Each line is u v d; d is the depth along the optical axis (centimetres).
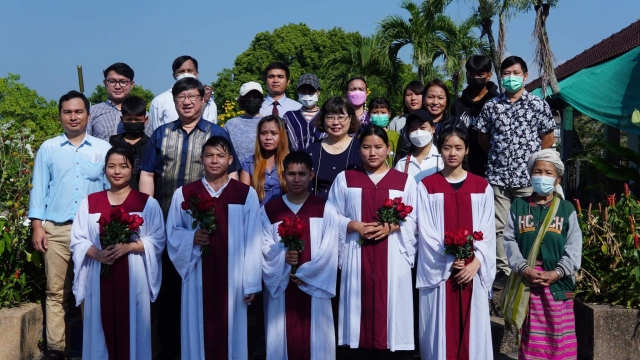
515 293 430
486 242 431
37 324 500
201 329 419
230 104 1046
